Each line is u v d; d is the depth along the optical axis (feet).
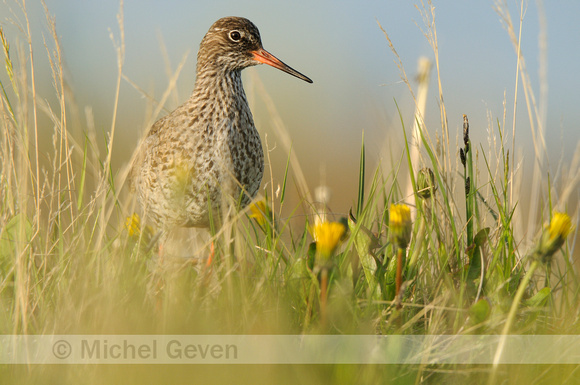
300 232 35.27
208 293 27.25
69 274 27.27
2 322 25.81
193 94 36.45
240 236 31.40
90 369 22.70
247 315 25.13
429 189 28.68
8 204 30.09
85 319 24.48
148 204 35.99
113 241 29.66
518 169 34.17
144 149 35.78
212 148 34.83
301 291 27.12
